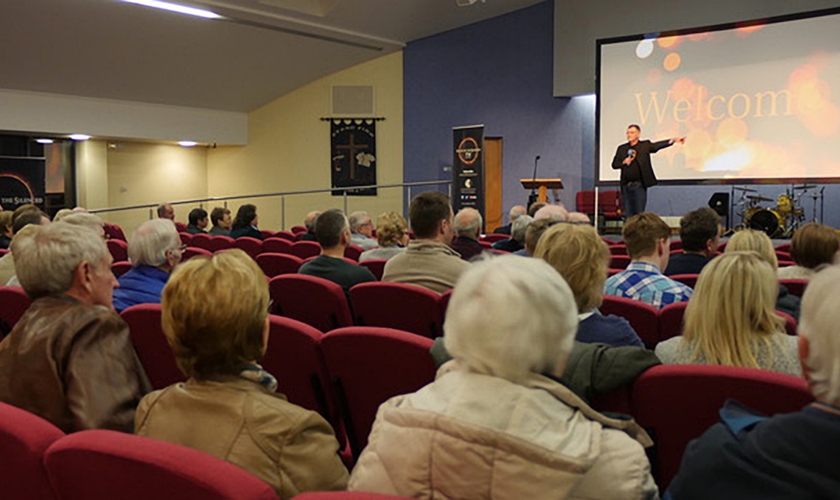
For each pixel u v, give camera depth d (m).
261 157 14.15
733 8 9.60
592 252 1.87
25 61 10.21
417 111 13.03
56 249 1.81
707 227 3.54
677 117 9.05
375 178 13.46
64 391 1.67
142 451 1.01
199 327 1.29
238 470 0.98
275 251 5.78
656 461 1.63
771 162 8.49
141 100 12.32
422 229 3.43
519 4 11.59
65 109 11.43
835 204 9.90
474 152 10.70
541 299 1.08
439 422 1.03
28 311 1.78
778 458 0.90
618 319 1.88
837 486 0.84
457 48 12.52
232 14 10.48
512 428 1.02
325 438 1.35
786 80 8.34
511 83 11.97
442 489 1.02
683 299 2.78
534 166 11.83
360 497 0.88
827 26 8.05
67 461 1.07
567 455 0.99
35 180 12.01
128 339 1.80
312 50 12.36
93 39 10.25
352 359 2.01
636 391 1.56
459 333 1.10
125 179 13.29
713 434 1.01
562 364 1.14
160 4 9.74
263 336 1.38
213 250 6.32
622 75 9.40
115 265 3.81
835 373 0.89
